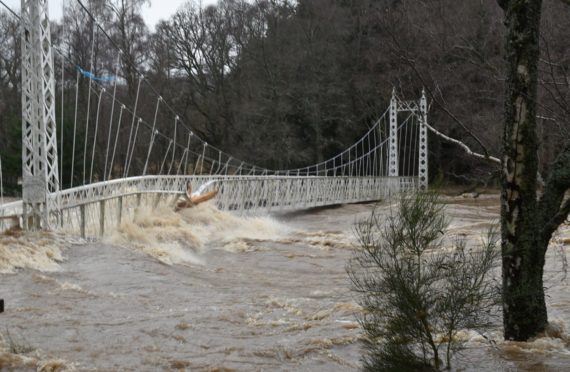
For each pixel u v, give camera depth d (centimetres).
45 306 840
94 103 3853
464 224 1862
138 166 4212
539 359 540
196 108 5009
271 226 2133
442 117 2559
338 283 1146
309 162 4762
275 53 4750
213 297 966
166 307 869
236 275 1276
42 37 1334
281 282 1191
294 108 4694
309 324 728
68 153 3534
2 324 735
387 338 536
